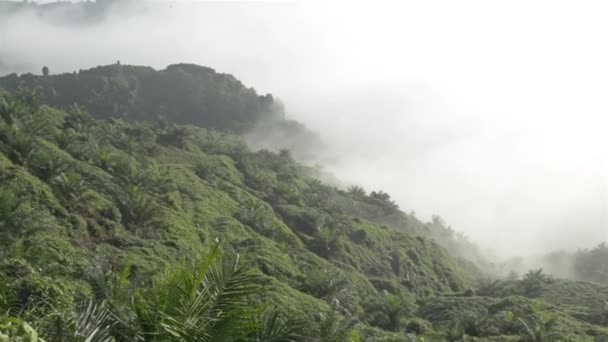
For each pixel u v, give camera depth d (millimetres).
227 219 68562
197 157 105375
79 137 70312
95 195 48625
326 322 27531
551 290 79000
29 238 30797
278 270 54969
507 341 45594
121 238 44062
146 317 4680
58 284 12109
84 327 5004
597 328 51688
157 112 173625
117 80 177750
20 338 4742
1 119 51312
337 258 85438
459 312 61156
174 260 43406
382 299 56875
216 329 4391
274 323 4836
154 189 62500
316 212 97250
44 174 45219
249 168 111688
